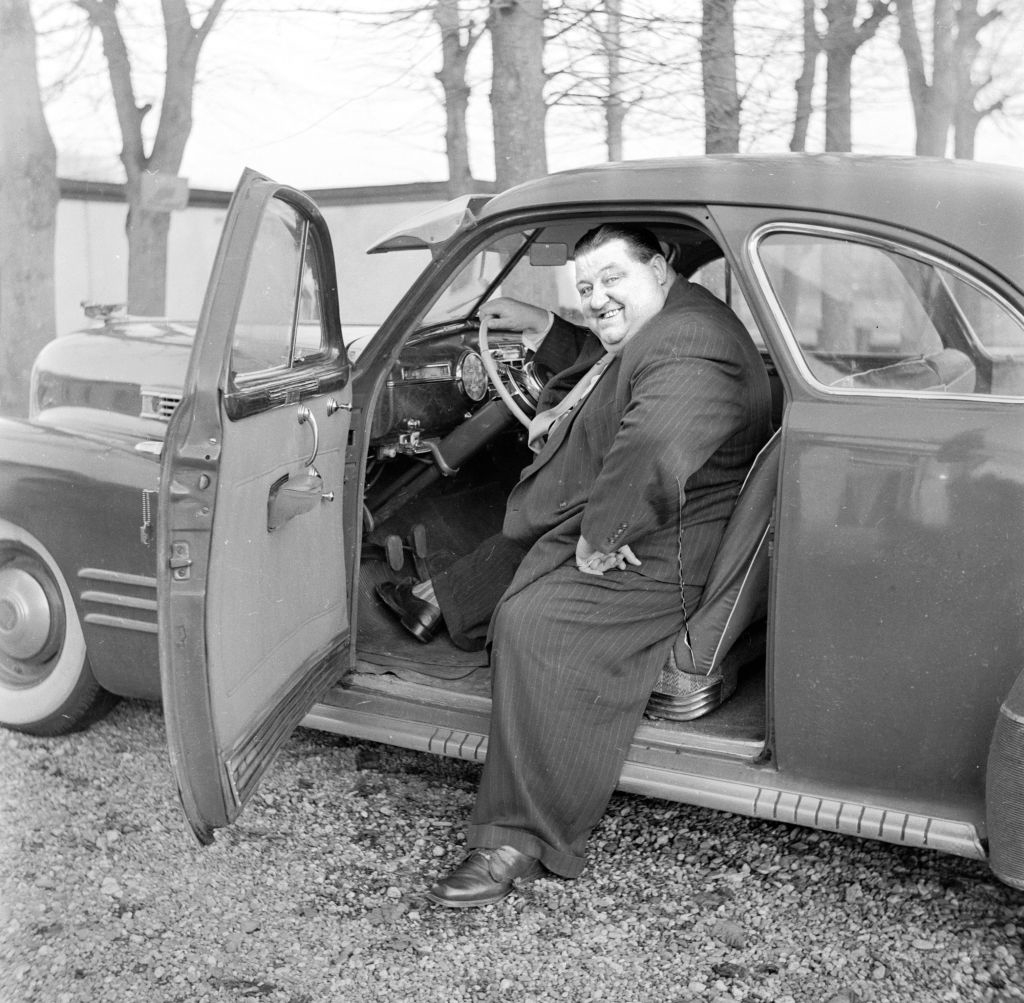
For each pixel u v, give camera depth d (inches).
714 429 98.5
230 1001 86.8
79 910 98.8
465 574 125.6
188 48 299.7
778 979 88.5
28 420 123.3
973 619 85.7
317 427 105.2
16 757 127.3
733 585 102.0
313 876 104.1
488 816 101.4
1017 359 85.7
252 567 92.5
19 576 126.0
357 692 115.2
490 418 134.3
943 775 89.1
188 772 85.4
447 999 87.1
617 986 88.3
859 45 218.8
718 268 135.8
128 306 327.3
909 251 89.2
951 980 87.6
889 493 87.4
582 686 99.5
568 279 145.6
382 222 289.9
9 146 304.7
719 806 96.4
